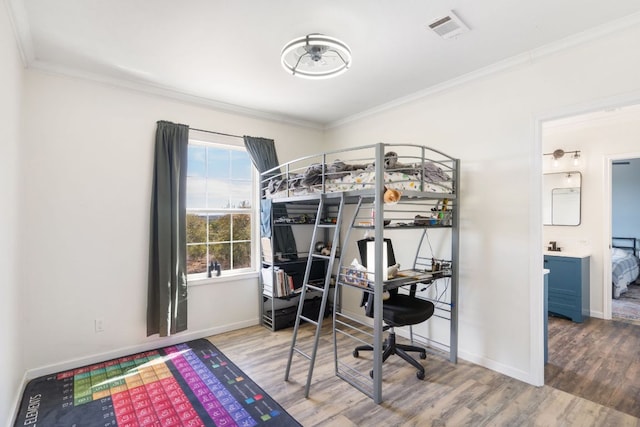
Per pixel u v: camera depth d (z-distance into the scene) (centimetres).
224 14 196
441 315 312
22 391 236
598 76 216
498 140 267
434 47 236
